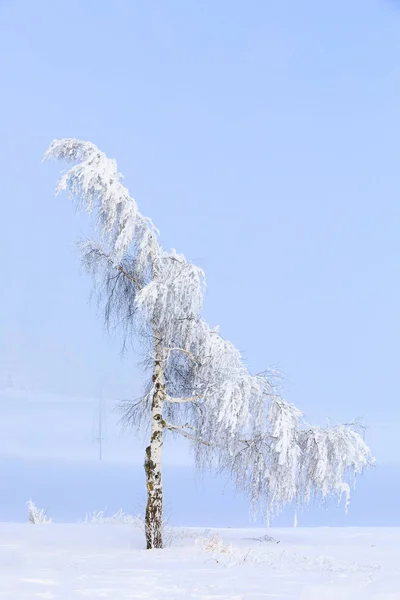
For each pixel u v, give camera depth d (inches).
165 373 796.6
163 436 790.5
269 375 749.9
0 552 663.8
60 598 427.5
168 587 463.5
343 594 430.6
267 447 748.0
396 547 731.4
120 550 689.0
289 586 464.4
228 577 506.3
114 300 794.2
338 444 728.3
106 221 774.5
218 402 743.7
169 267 772.6
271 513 746.2
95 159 776.9
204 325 782.5
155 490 746.8
